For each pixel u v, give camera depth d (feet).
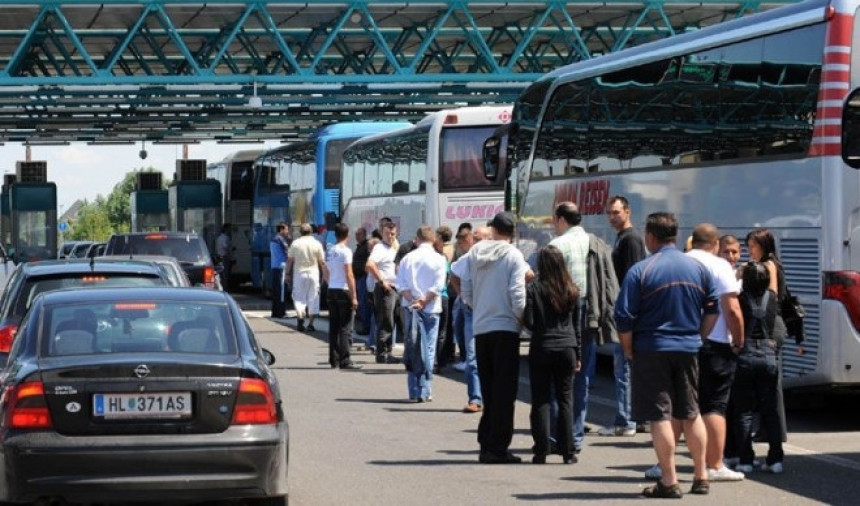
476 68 229.04
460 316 96.94
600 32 228.63
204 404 41.73
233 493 41.60
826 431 68.54
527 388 88.79
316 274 138.92
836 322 65.77
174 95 224.12
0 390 42.60
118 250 121.60
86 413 41.19
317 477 54.29
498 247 57.62
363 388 87.30
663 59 82.23
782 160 69.72
